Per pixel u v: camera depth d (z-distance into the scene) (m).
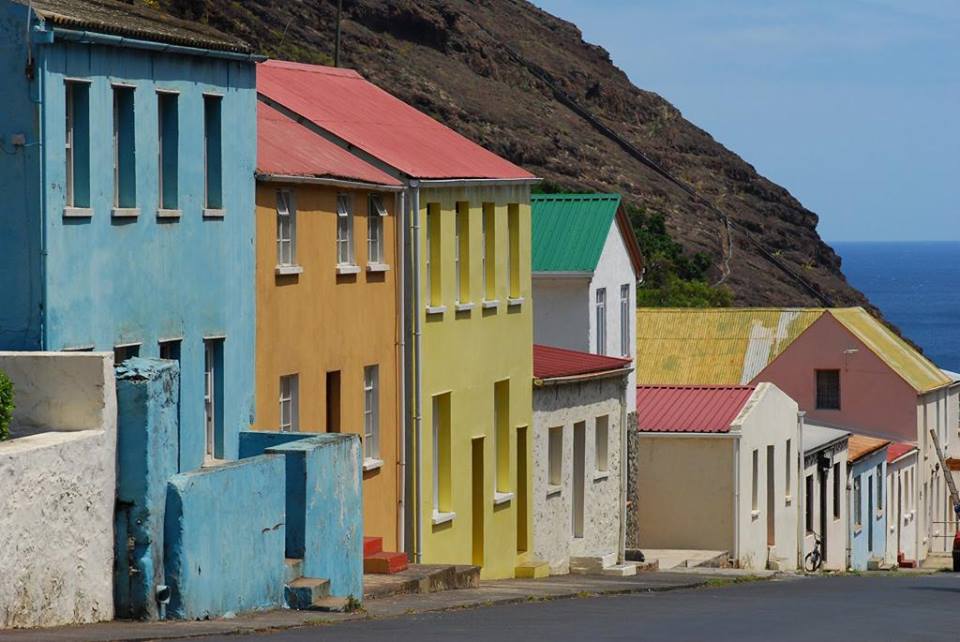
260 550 33.38
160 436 29.77
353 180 48.09
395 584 41.91
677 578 59.22
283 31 149.12
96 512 28.38
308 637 27.69
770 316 111.38
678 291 133.88
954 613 39.25
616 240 73.56
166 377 30.16
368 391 51.16
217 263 41.44
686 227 181.00
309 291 46.62
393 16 174.25
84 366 28.66
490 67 185.38
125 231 37.28
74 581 27.61
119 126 37.47
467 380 56.78
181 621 29.53
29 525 26.03
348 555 37.94
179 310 39.62
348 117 56.44
